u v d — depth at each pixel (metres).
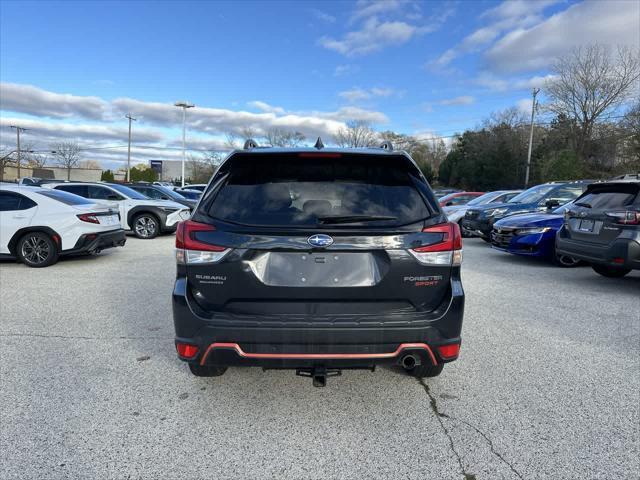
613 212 6.07
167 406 3.00
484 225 11.30
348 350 2.56
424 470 2.35
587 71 42.59
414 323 2.58
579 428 2.75
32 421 2.78
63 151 69.88
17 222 7.84
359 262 2.61
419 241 2.63
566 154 38.41
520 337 4.38
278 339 2.54
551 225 8.17
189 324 2.62
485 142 54.78
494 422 2.82
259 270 2.60
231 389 3.25
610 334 4.48
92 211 8.13
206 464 2.39
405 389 3.27
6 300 5.66
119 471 2.32
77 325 4.66
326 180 2.80
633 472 2.33
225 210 2.71
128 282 6.76
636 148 35.94
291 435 2.67
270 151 2.83
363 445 2.57
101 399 3.08
